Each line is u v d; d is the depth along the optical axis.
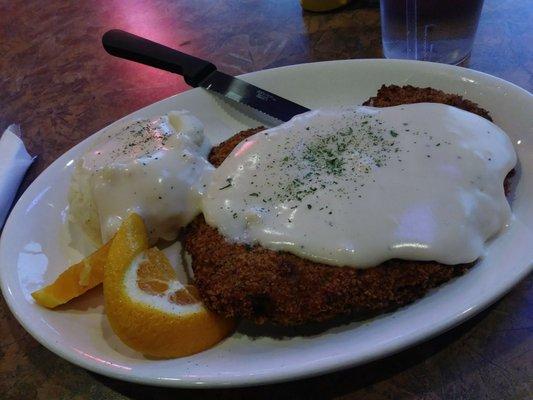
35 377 0.23
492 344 0.20
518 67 0.33
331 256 0.21
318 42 0.40
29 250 0.27
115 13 0.50
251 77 0.33
